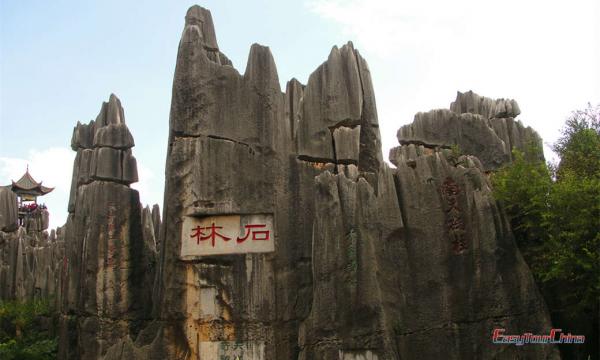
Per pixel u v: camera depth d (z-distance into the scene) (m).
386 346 18.33
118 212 26.89
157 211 39.19
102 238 26.30
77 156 31.48
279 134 22.67
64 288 29.25
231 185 21.59
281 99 23.31
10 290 40.38
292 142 23.14
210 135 21.78
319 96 23.17
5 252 41.47
